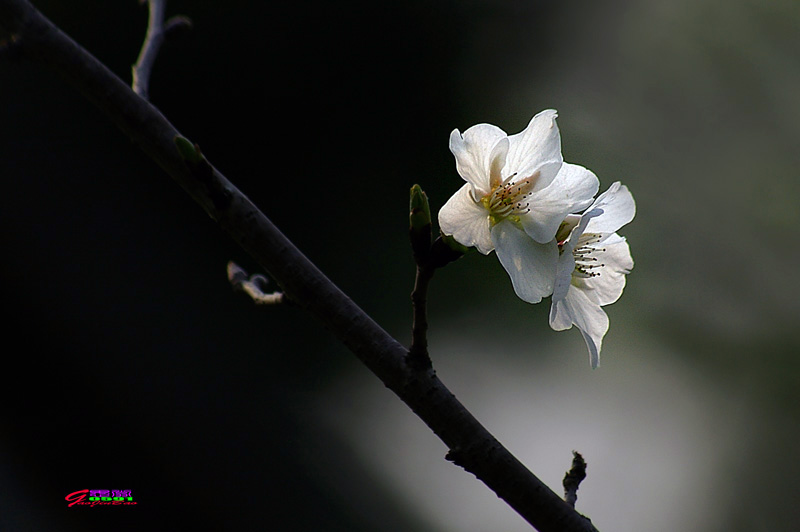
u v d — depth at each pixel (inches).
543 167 31.6
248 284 32.5
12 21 31.6
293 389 53.8
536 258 31.5
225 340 54.3
